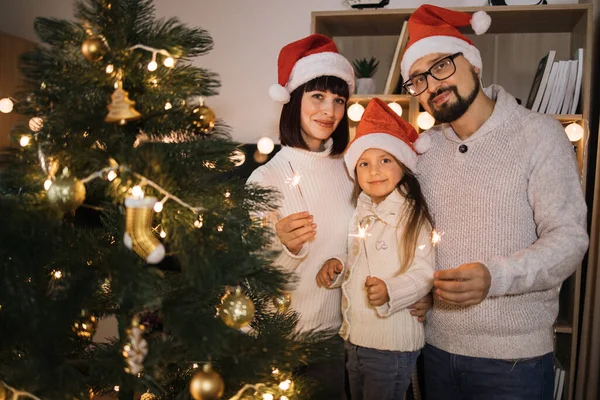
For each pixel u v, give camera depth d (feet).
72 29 2.97
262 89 8.04
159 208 2.77
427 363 4.69
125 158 2.70
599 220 6.05
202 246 2.85
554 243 3.78
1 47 7.37
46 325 2.55
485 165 4.21
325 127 4.77
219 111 8.14
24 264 2.58
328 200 4.80
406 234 4.38
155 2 8.17
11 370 2.63
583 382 6.15
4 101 3.35
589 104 6.26
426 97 4.42
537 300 4.12
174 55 2.97
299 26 7.89
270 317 3.51
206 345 2.60
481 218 4.17
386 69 7.80
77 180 2.60
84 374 3.15
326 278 4.55
